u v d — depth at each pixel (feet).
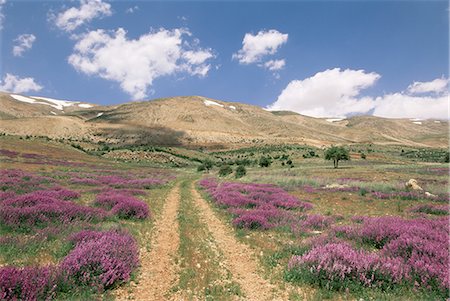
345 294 20.77
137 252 27.20
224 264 27.32
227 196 66.85
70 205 42.24
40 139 424.87
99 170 170.81
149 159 432.25
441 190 82.38
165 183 113.19
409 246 26.45
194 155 586.04
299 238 35.83
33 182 74.74
